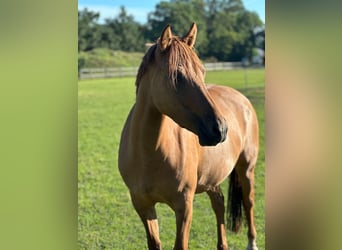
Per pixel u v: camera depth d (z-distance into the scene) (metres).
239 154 4.04
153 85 2.89
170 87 2.75
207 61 32.12
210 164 3.53
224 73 22.75
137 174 3.16
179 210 3.15
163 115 2.97
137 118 3.04
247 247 4.32
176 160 3.09
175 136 3.12
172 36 2.88
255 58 32.03
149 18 33.19
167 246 4.37
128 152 3.18
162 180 3.10
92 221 5.03
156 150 3.02
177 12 33.03
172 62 2.75
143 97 3.00
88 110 13.37
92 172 7.09
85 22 31.81
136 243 4.46
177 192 3.13
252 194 4.31
